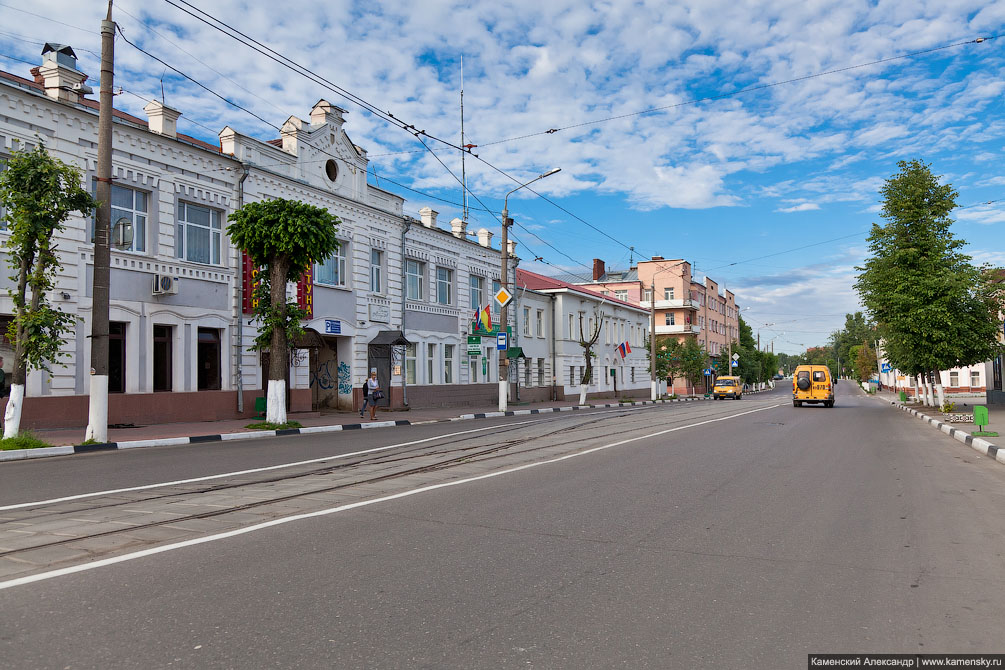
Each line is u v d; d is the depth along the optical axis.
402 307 31.75
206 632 4.18
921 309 30.23
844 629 4.36
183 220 21.70
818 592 5.08
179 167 21.42
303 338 24.12
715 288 97.44
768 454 13.91
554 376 48.03
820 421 25.17
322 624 4.33
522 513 7.81
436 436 17.98
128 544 6.23
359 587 5.07
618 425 22.06
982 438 16.03
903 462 12.90
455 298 36.59
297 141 26.02
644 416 27.97
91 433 14.73
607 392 56.22
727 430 20.14
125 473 10.77
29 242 14.19
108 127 15.05
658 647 4.05
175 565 5.58
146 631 4.18
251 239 19.69
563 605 4.75
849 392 95.94
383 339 29.48
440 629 4.29
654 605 4.77
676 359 67.19
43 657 3.79
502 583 5.22
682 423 23.09
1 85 16.72
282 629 4.24
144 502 8.27
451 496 8.86
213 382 22.45
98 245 14.88
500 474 10.85
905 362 32.47
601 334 55.41
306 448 14.81
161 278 20.25
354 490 9.27
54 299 17.75
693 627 4.38
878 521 7.53
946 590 5.14
